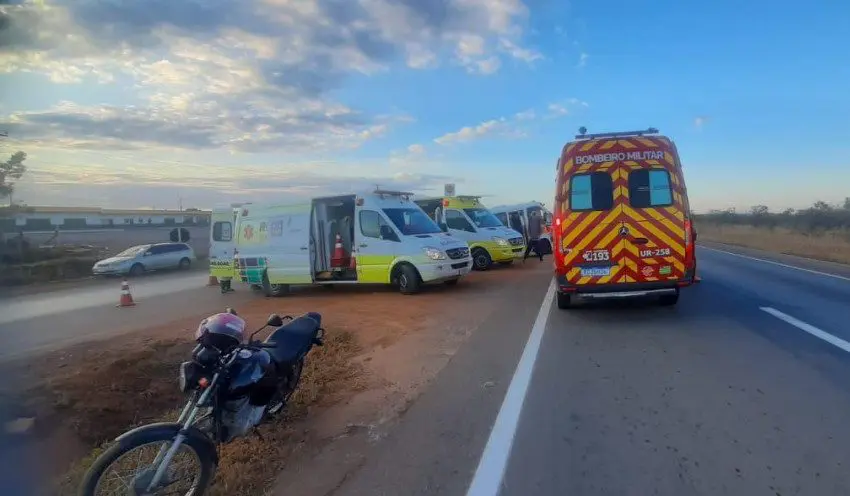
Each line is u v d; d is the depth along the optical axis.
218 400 4.50
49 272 28.11
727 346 7.69
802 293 12.28
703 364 6.87
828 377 6.15
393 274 14.71
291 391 5.63
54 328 13.13
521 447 4.69
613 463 4.31
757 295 12.12
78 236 44.94
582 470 4.22
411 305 12.70
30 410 6.98
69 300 19.62
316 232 15.85
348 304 13.38
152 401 7.61
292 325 5.85
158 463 3.96
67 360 9.14
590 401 5.73
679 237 9.43
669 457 4.37
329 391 6.59
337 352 8.57
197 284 23.31
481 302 12.70
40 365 8.88
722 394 5.75
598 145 9.60
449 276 14.59
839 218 42.34
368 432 5.25
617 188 9.52
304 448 4.99
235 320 4.65
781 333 8.33
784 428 4.82
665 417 5.20
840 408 5.22
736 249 28.62
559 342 8.39
